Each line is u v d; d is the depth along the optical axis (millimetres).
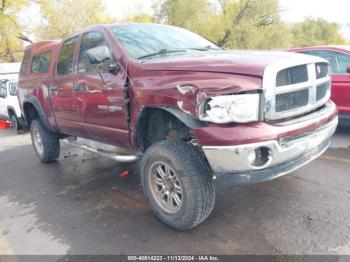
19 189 4691
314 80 3031
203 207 2936
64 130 4938
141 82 3238
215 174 2807
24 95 5785
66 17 25391
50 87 4855
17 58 24609
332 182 4004
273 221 3230
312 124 2922
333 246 2785
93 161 5684
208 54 3385
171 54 3660
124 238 3154
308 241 2875
